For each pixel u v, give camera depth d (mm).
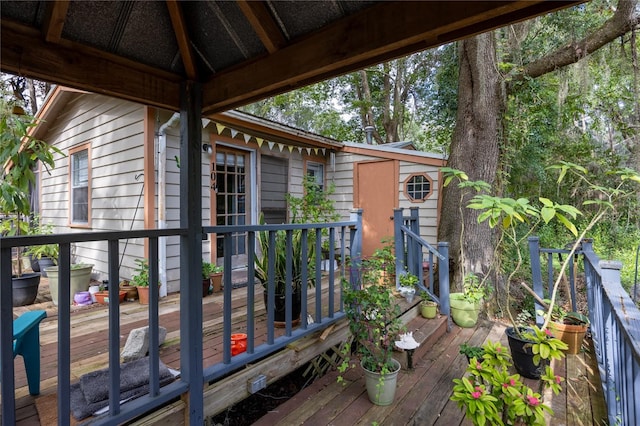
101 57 1571
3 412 1191
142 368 1887
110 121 4746
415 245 4102
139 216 4238
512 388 1608
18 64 1326
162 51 1688
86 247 5383
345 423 2074
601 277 2293
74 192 5840
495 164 4504
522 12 1152
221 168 4992
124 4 1408
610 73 5781
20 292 3914
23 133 3686
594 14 5238
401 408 2240
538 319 3670
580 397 2467
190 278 1787
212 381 1993
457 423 2090
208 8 1531
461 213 4184
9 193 3598
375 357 2354
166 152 4223
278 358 2346
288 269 2361
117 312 1510
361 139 13953
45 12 1311
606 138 7383
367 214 6543
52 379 1986
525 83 4816
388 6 1281
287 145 5848
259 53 1662
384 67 11688
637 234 6637
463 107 4566
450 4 1146
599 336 2826
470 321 3842
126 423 1608
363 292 2426
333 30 1421
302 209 5512
